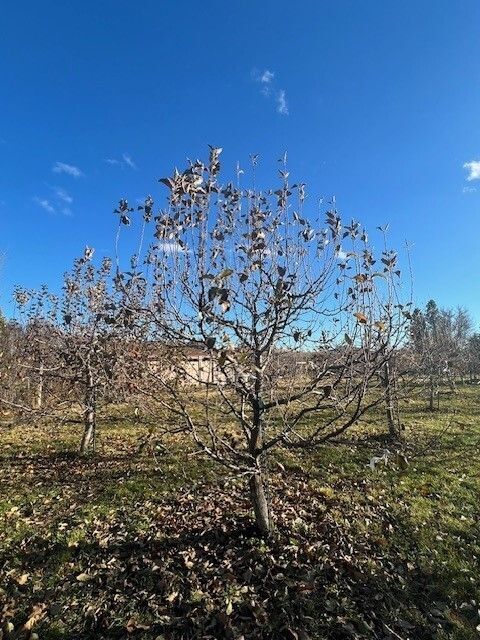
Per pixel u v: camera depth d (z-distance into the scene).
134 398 5.80
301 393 5.07
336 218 5.02
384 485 8.23
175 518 6.68
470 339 35.72
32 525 6.53
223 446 5.65
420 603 4.92
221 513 6.77
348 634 4.36
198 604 4.70
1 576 5.26
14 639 4.27
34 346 10.83
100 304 9.20
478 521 6.93
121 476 8.57
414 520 6.82
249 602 4.73
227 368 4.75
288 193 5.18
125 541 6.00
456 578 5.33
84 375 9.69
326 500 7.40
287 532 6.08
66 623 4.50
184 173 4.27
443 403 19.19
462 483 8.55
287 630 4.37
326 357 5.24
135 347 6.27
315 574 5.20
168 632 4.36
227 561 5.42
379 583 5.17
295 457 9.59
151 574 5.22
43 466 9.47
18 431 12.84
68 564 5.49
